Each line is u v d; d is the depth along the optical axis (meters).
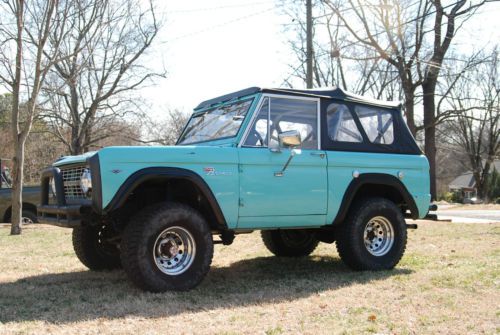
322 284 5.46
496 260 6.57
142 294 4.86
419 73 26.61
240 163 5.39
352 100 6.42
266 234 7.60
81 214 5.03
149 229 4.88
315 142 6.04
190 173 5.08
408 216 6.97
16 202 10.98
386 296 4.80
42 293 5.08
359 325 3.87
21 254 7.83
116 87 20.36
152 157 4.93
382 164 6.40
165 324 3.94
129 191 4.79
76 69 16.66
